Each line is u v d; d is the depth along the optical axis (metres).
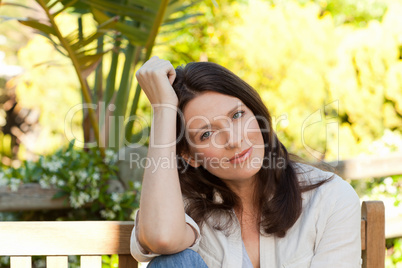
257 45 4.43
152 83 1.24
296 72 4.31
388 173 2.95
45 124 4.90
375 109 4.20
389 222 2.78
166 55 4.69
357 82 4.28
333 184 1.29
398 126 4.20
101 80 3.03
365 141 4.14
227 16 4.75
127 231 1.26
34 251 1.23
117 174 2.82
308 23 4.41
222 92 1.22
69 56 2.50
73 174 2.64
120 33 2.76
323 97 4.31
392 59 4.15
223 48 4.66
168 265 1.14
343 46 4.27
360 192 3.16
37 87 4.96
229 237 1.30
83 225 1.25
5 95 5.39
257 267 1.30
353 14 5.34
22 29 5.43
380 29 4.21
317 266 1.24
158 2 2.46
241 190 1.32
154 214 1.14
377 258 1.33
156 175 1.18
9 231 1.23
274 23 4.41
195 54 4.69
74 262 2.71
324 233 1.26
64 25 4.59
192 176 1.36
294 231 1.28
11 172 2.75
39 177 2.68
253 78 4.46
